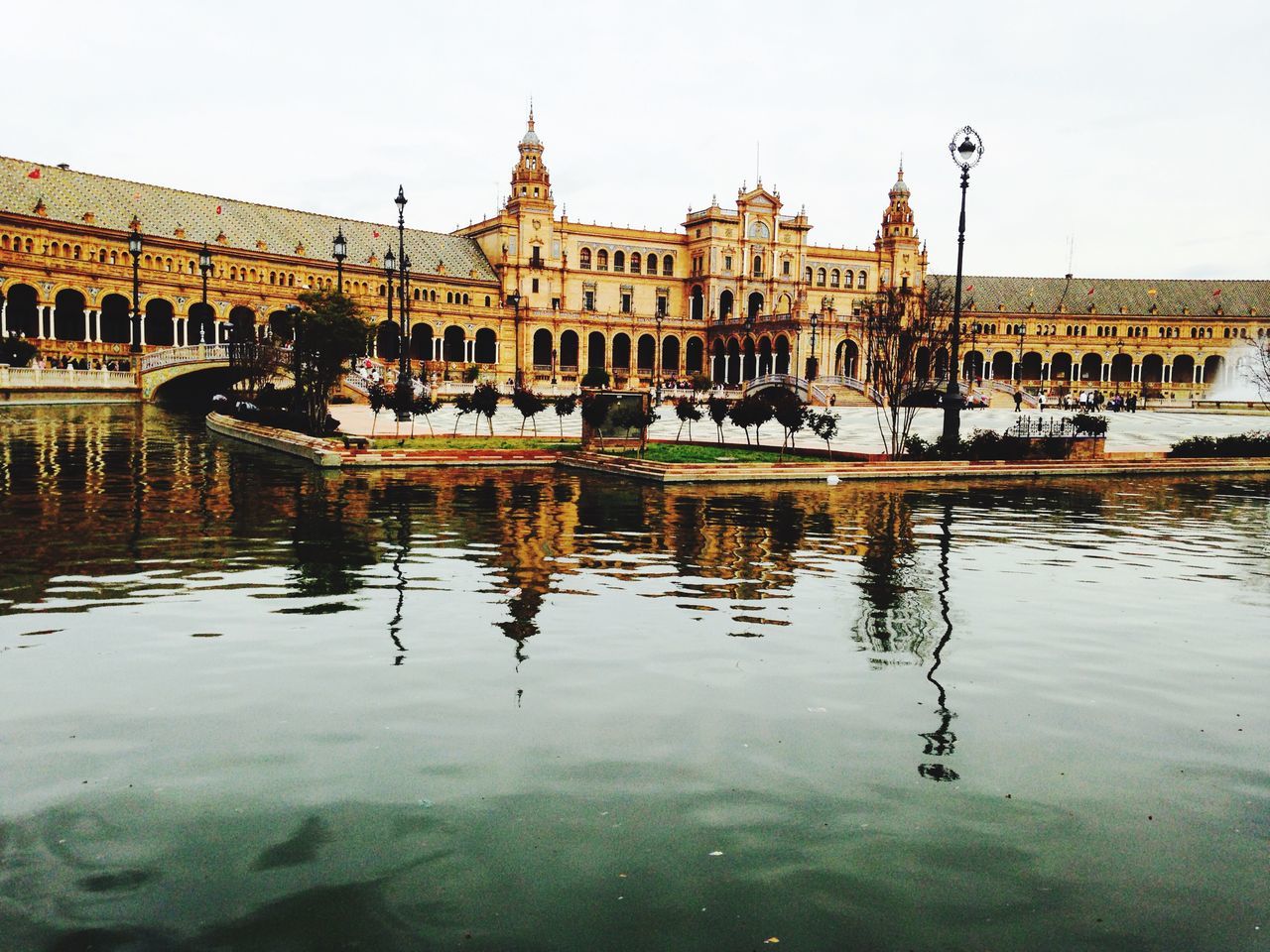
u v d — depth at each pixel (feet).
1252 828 18.65
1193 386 421.18
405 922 15.05
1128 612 36.17
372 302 319.47
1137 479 93.04
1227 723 24.31
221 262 277.85
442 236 370.12
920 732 23.24
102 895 15.69
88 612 32.81
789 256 405.80
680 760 21.25
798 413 95.45
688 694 25.55
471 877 16.39
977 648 30.68
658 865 16.87
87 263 240.94
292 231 314.55
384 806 18.85
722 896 15.93
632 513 59.52
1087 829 18.48
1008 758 21.80
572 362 376.48
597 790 19.67
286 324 181.47
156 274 256.73
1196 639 32.42
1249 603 38.17
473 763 20.92
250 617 32.50
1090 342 432.25
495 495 66.74
